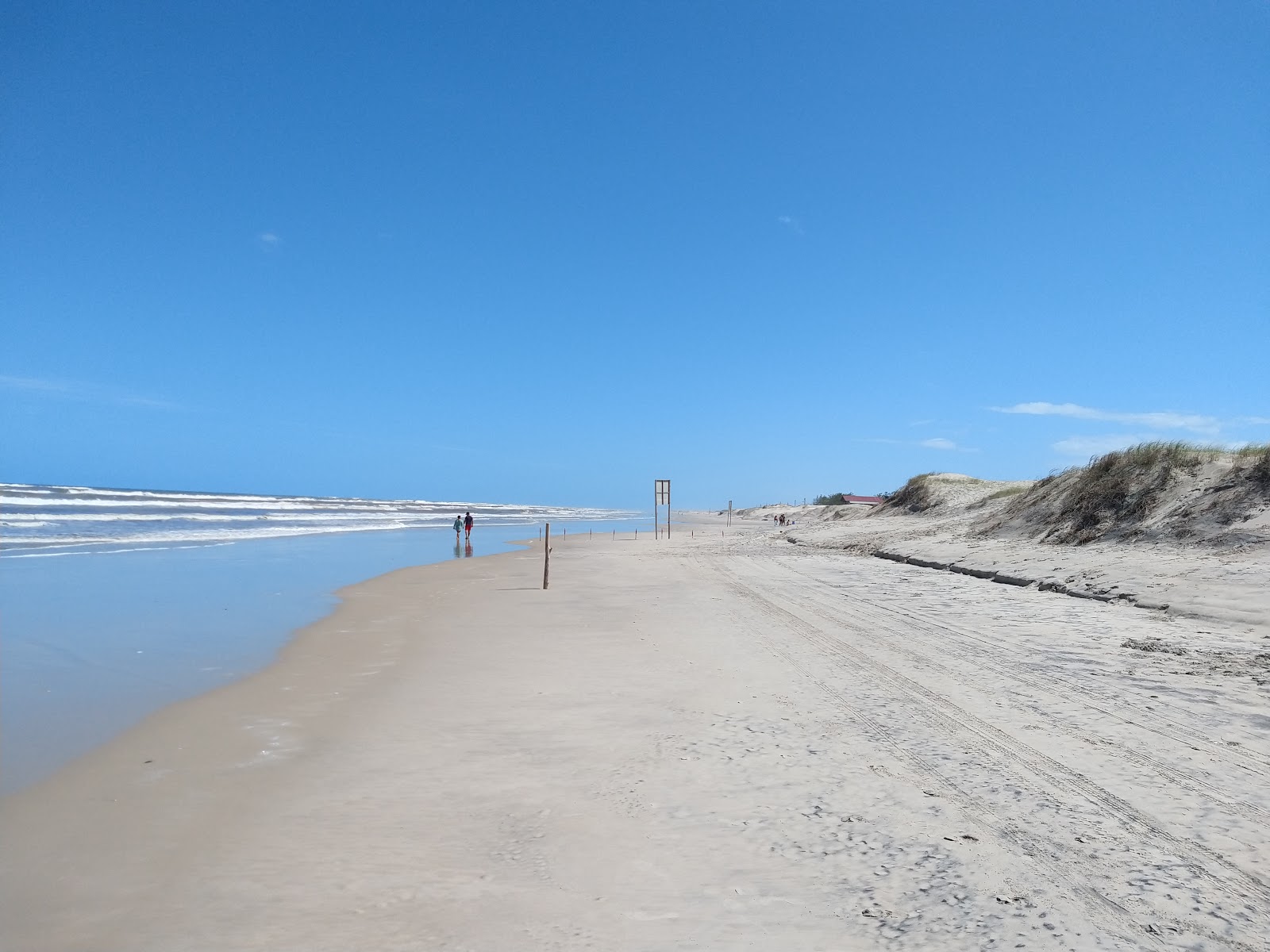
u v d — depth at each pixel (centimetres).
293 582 1888
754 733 668
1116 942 350
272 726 708
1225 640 996
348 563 2439
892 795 525
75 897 397
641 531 5675
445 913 381
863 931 362
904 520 3725
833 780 555
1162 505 1792
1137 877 409
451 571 2227
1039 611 1284
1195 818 482
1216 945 347
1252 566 1298
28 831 480
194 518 5053
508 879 416
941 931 360
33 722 719
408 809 513
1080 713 707
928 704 750
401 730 694
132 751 636
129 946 352
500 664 970
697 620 1290
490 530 5500
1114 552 1681
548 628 1243
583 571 2223
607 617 1345
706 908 384
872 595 1566
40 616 1329
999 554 2008
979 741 636
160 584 1784
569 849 452
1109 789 529
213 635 1167
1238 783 537
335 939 358
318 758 619
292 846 457
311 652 1048
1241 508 1569
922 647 1023
